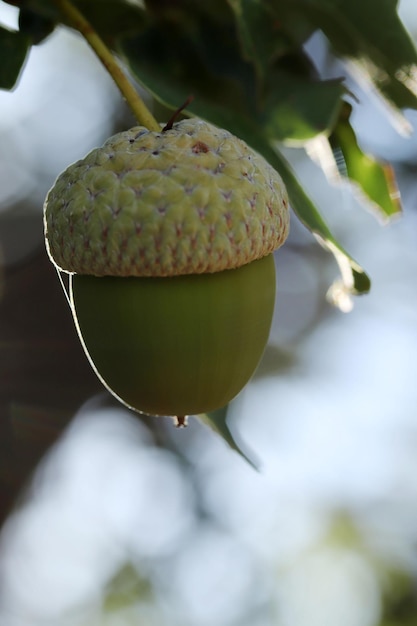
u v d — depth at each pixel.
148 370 0.12
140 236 0.12
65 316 0.32
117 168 0.12
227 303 0.12
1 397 0.32
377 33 0.14
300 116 0.14
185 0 0.14
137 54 0.14
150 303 0.12
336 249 0.13
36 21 0.15
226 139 0.12
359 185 0.15
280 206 0.12
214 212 0.12
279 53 0.14
